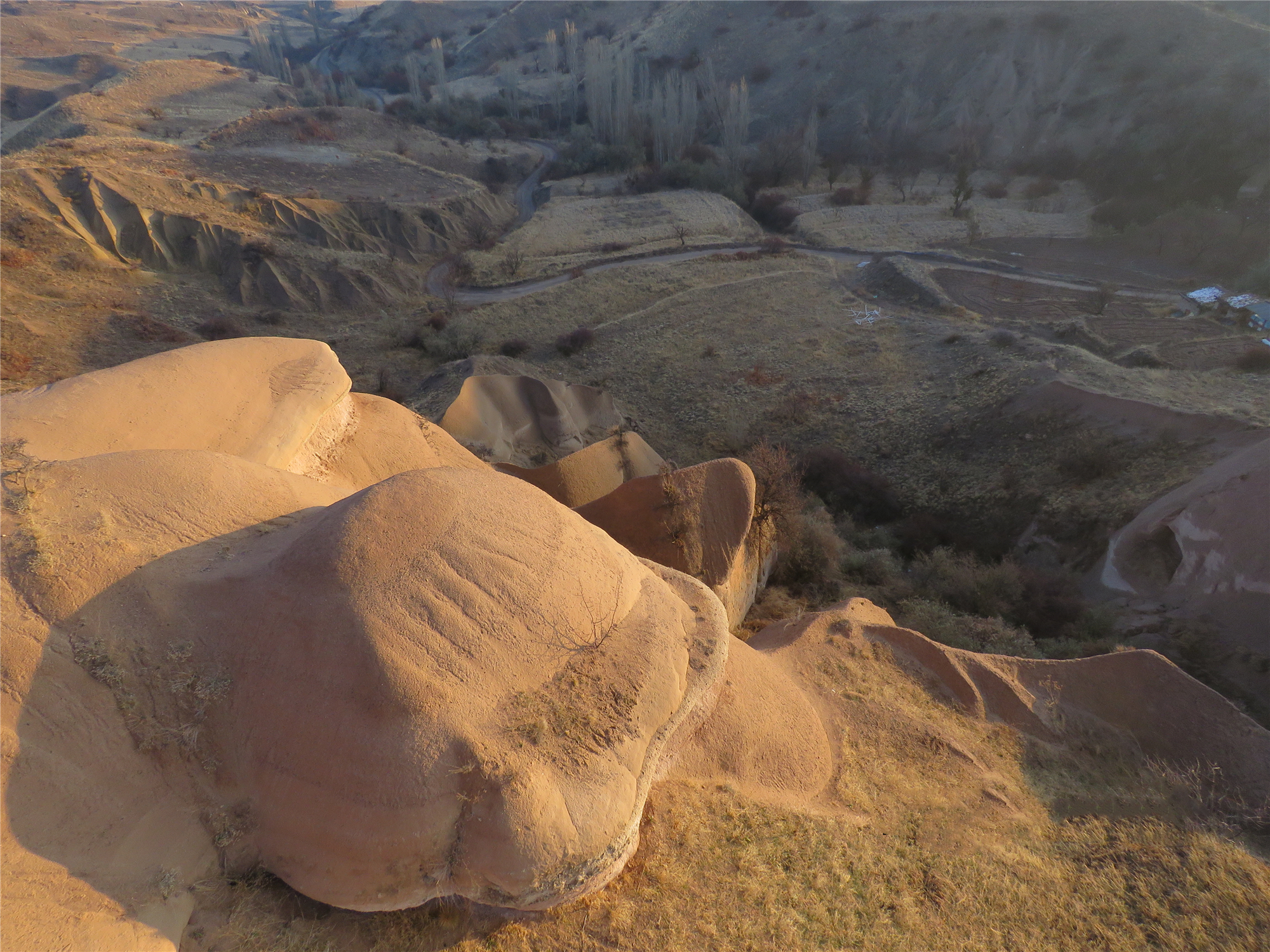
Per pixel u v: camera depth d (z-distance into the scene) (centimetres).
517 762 716
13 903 574
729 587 1684
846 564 2359
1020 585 2227
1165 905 1012
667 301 5159
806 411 3797
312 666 715
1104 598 2244
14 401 1041
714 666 954
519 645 793
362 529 785
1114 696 1348
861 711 1298
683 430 3859
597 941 824
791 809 1045
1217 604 1908
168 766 701
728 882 923
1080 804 1189
